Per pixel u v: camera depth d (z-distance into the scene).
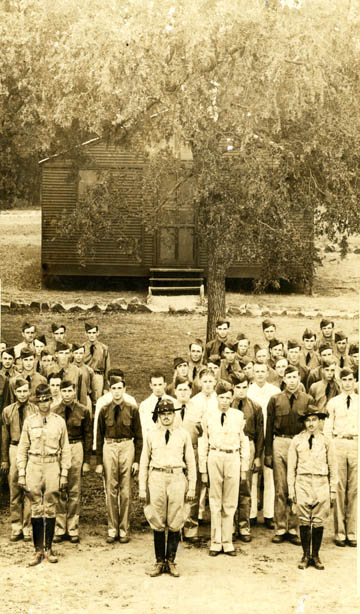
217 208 9.51
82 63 9.81
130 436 6.61
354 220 9.60
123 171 10.74
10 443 6.70
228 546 6.48
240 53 9.63
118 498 6.72
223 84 9.62
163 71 9.79
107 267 12.16
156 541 6.20
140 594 5.87
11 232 12.70
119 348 10.84
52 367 7.75
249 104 9.59
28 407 6.66
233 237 9.64
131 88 9.67
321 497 6.25
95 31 9.77
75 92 10.05
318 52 9.50
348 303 11.12
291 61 9.50
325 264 11.59
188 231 11.80
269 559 6.37
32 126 10.45
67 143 10.86
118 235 11.65
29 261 12.56
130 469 6.63
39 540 6.37
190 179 10.36
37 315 11.47
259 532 6.91
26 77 10.13
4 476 7.63
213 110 9.62
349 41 9.62
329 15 9.61
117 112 9.99
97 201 10.70
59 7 9.98
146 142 10.14
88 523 7.12
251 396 7.05
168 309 11.46
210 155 9.51
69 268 12.10
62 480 6.37
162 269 12.15
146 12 9.76
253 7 9.61
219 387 6.29
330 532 7.18
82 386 7.82
